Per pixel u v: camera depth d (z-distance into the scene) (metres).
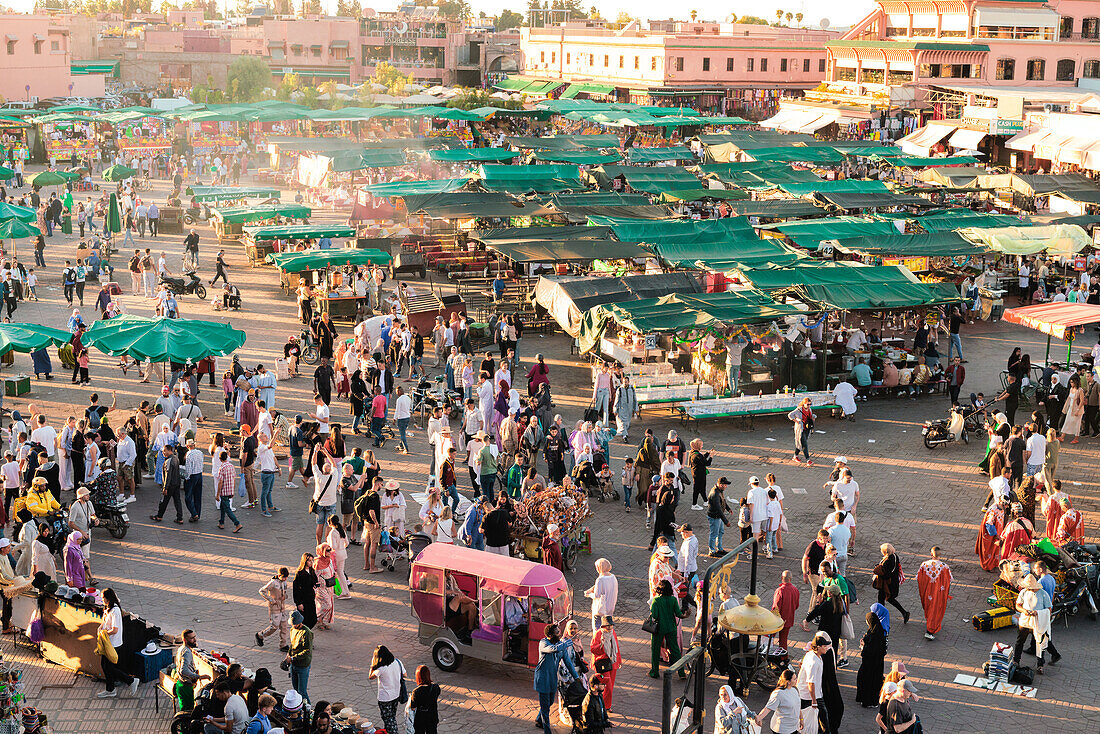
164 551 20.75
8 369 32.44
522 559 18.27
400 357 32.56
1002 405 30.97
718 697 15.55
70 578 18.09
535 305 38.25
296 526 22.19
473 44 133.88
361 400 27.62
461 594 16.62
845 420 30.02
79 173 61.19
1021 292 42.66
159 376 31.78
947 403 31.64
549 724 15.05
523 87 117.00
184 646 15.04
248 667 16.36
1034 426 25.62
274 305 40.78
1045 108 70.38
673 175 53.62
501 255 40.50
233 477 21.67
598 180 53.47
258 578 19.69
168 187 66.62
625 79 104.00
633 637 17.95
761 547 21.33
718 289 34.00
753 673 16.12
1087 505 23.88
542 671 14.81
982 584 20.11
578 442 24.22
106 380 31.58
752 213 45.81
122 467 23.36
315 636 17.69
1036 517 23.34
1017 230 41.34
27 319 36.94
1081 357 32.72
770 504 20.70
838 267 34.47
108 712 15.39
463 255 45.25
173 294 38.12
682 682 16.50
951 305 32.88
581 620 18.36
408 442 27.28
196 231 54.62
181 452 22.59
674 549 20.19
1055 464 24.52
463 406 28.64
